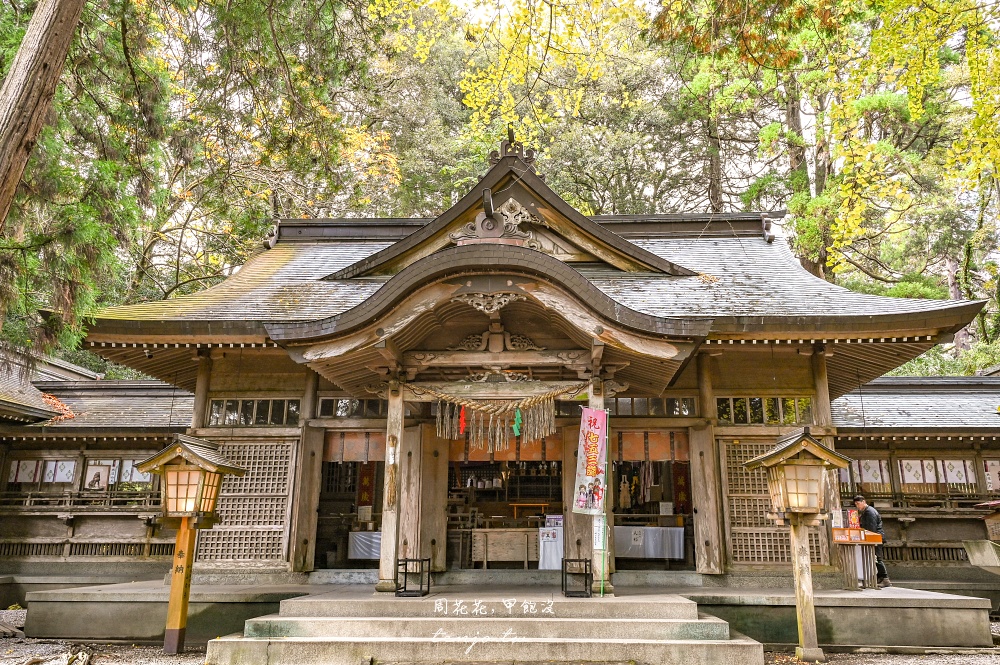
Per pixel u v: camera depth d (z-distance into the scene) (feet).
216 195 60.59
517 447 35.42
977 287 75.66
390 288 26.37
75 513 40.50
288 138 40.83
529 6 30.78
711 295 35.01
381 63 67.31
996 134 24.26
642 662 21.42
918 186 64.44
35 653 25.30
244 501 34.58
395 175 70.49
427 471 33.68
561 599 24.25
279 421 35.88
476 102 34.06
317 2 38.86
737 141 79.77
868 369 36.78
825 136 58.80
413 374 29.94
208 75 43.37
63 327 26.63
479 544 35.99
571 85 66.69
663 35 28.68
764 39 27.12
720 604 27.86
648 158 78.79
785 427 33.35
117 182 29.68
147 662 23.61
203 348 34.78
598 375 28.30
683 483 43.98
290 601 24.27
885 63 28.09
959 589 36.47
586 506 26.11
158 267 77.97
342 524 45.42
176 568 25.43
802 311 32.76
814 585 31.50
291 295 37.32
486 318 29.43
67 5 20.94
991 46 25.34
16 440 42.50
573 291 26.02
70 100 30.55
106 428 40.81
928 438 38.70
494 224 31.63
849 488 39.19
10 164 19.42
